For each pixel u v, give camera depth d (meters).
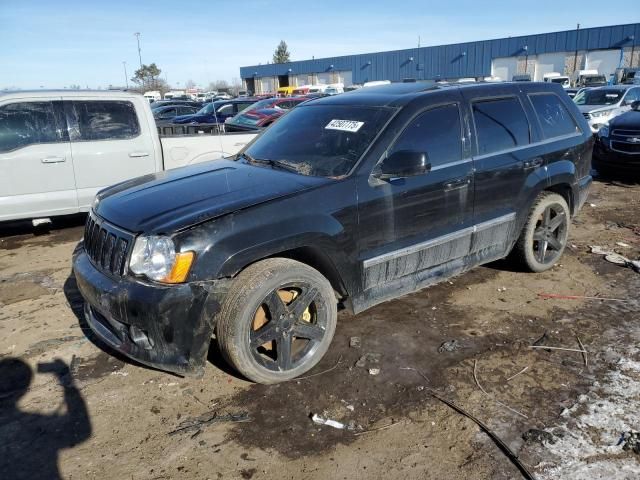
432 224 3.90
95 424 2.99
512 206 4.48
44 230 7.12
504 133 4.44
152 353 2.99
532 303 4.40
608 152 9.34
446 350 3.67
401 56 52.41
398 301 4.48
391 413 3.01
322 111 4.28
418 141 3.82
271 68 66.00
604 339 3.78
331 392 3.22
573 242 6.06
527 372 3.38
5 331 4.15
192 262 2.88
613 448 2.68
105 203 3.57
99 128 6.60
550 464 2.58
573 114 5.21
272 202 3.16
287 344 3.27
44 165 6.26
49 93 6.33
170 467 2.64
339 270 3.42
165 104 21.89
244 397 3.20
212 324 2.98
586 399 3.09
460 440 2.78
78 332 4.11
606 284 4.77
